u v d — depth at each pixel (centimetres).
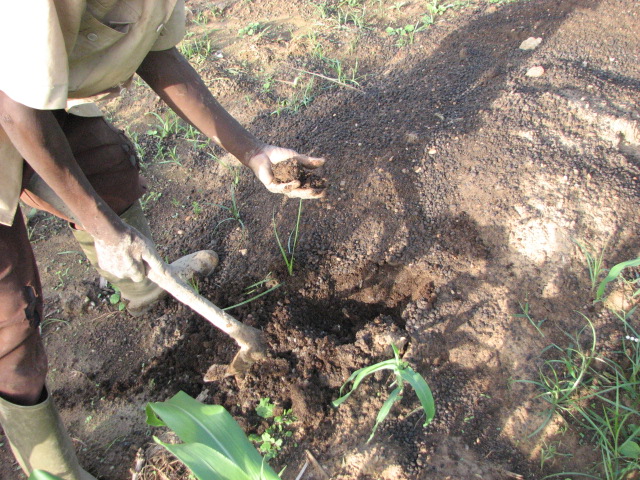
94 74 156
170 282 177
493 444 195
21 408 173
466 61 328
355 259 254
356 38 383
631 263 188
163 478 202
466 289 234
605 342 208
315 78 354
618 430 183
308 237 265
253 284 256
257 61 383
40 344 179
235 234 280
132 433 220
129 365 243
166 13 160
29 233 307
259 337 221
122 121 360
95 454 215
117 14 151
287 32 409
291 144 304
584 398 198
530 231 238
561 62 298
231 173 311
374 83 338
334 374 220
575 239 230
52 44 128
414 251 250
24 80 129
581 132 260
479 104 292
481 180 259
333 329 243
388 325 230
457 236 248
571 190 241
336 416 210
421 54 351
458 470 190
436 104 303
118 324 259
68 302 269
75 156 200
